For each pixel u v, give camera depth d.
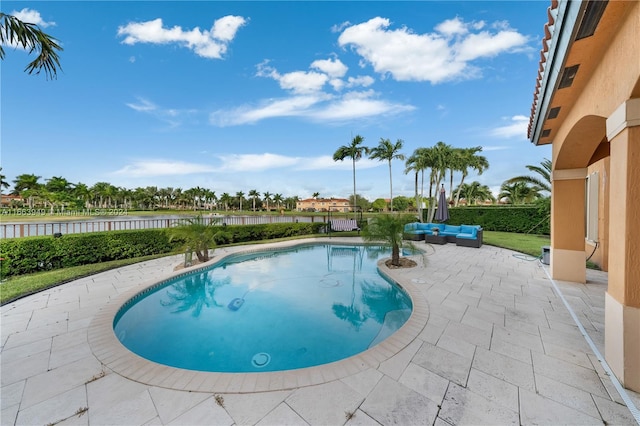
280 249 11.48
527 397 2.37
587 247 8.09
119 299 4.95
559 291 5.34
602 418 2.13
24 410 2.26
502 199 34.47
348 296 6.18
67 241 7.38
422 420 2.12
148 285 5.80
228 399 2.39
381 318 4.98
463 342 3.36
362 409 2.24
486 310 4.39
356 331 4.50
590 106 3.37
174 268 7.50
